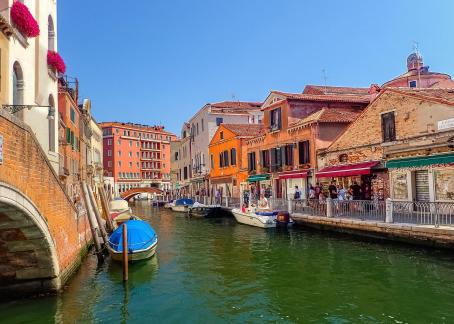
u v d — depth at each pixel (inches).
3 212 279.4
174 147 2208.4
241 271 478.3
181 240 751.7
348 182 808.9
